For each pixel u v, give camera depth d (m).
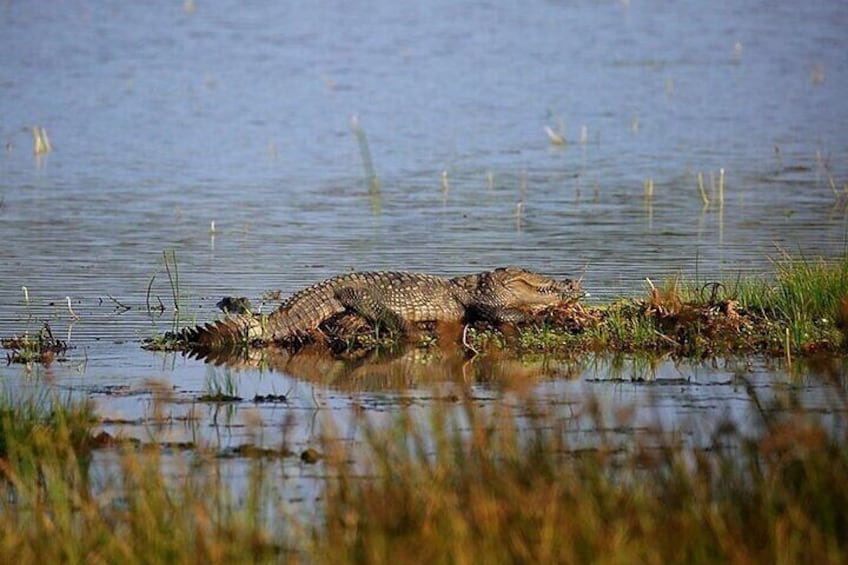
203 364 56.19
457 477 37.50
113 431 45.50
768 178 110.00
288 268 75.38
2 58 190.25
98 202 98.31
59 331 61.47
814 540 32.56
